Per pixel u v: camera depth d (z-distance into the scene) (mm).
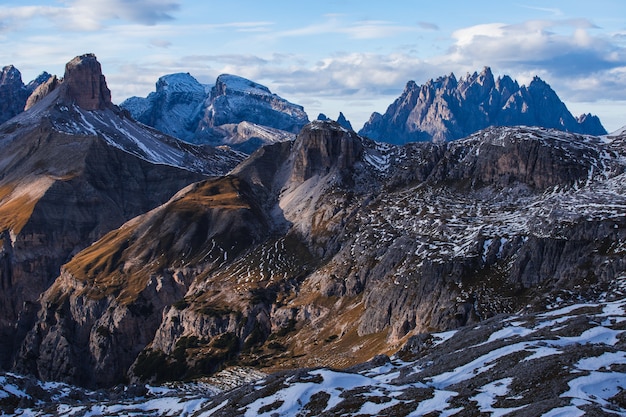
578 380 121812
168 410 175750
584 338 148000
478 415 117938
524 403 117500
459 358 153375
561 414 107875
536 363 133875
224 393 173125
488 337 167125
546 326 164750
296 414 137250
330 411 134250
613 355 132500
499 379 132125
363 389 140500
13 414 191750
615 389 119375
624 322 155625
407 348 189000
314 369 155125
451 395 128000
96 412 182500
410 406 128250
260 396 148125
